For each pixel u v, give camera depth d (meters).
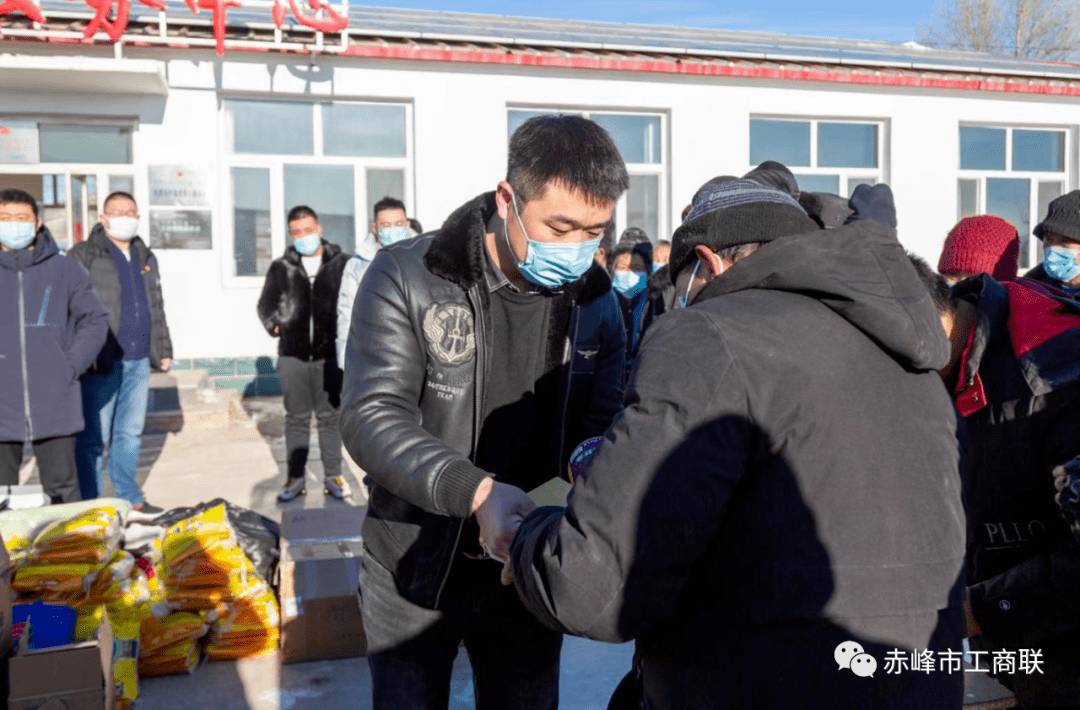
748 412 1.24
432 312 1.82
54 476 4.61
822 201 1.87
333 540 3.92
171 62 8.58
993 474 1.92
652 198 10.35
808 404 1.24
